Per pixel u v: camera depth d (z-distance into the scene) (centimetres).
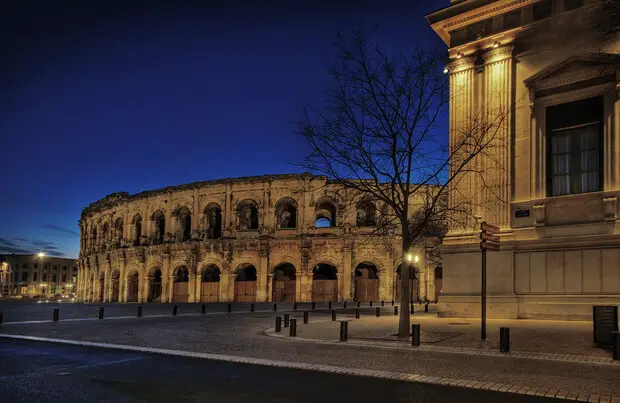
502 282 2014
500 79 2130
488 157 2119
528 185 2045
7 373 1066
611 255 1820
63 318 2853
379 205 5016
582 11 1978
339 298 5350
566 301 1881
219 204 5956
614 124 1869
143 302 6362
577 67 1966
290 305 4588
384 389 880
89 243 8012
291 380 966
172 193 6288
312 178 5612
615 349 1104
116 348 1445
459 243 2134
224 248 5794
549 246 1944
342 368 1057
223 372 1058
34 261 15625
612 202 1839
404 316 1561
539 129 2052
